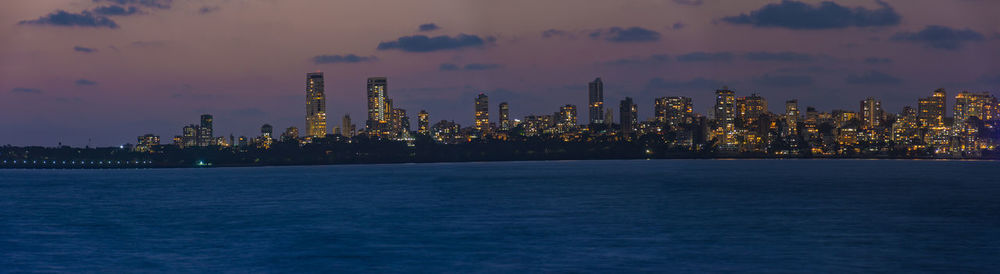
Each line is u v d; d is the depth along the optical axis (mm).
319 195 155625
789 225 89312
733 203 124375
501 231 85312
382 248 73250
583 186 182000
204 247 74750
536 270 60375
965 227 87000
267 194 161375
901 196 140625
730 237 78375
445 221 97250
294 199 143375
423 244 75625
